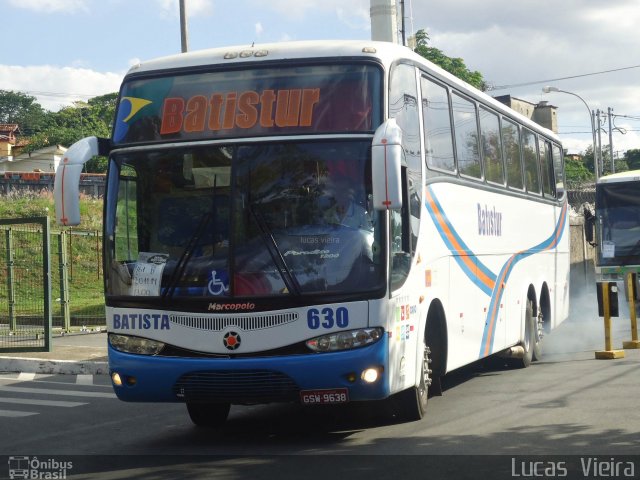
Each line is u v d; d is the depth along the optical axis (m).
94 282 29.97
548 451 7.85
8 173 41.59
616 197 24.81
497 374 14.01
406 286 9.00
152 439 9.45
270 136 8.54
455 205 11.29
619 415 9.56
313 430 9.53
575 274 35.97
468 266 11.80
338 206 8.34
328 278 8.22
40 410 11.74
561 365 14.86
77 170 8.58
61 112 86.88
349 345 8.16
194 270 8.41
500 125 14.02
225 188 8.48
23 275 26.05
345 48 8.82
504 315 13.66
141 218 8.70
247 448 8.66
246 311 8.22
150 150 8.78
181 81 8.94
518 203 14.80
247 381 8.23
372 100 8.59
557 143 18.38
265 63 8.80
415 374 9.37
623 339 19.69
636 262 24.36
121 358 8.59
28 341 19.36
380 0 17.36
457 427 9.22
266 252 8.30
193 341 8.34
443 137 11.00
